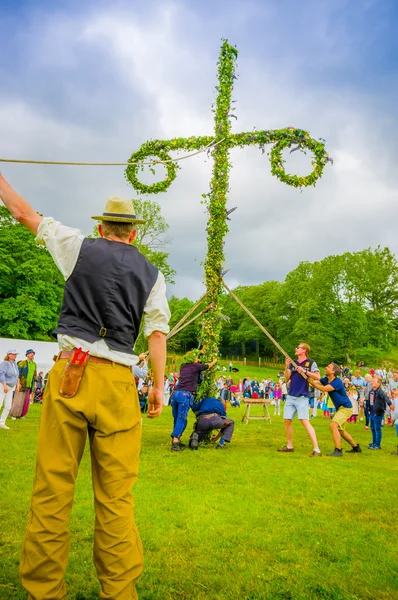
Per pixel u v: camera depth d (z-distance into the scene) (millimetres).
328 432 13047
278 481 6180
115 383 2396
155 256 36344
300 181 10289
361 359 59938
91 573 3193
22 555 2217
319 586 3137
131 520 2311
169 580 3189
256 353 88312
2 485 5492
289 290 68688
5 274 40594
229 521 4457
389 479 6504
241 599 2971
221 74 10492
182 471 6668
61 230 2568
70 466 2295
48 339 40562
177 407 8820
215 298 10188
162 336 2631
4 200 2619
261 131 10305
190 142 10570
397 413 12766
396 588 3156
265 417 16016
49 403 2344
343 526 4414
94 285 2488
